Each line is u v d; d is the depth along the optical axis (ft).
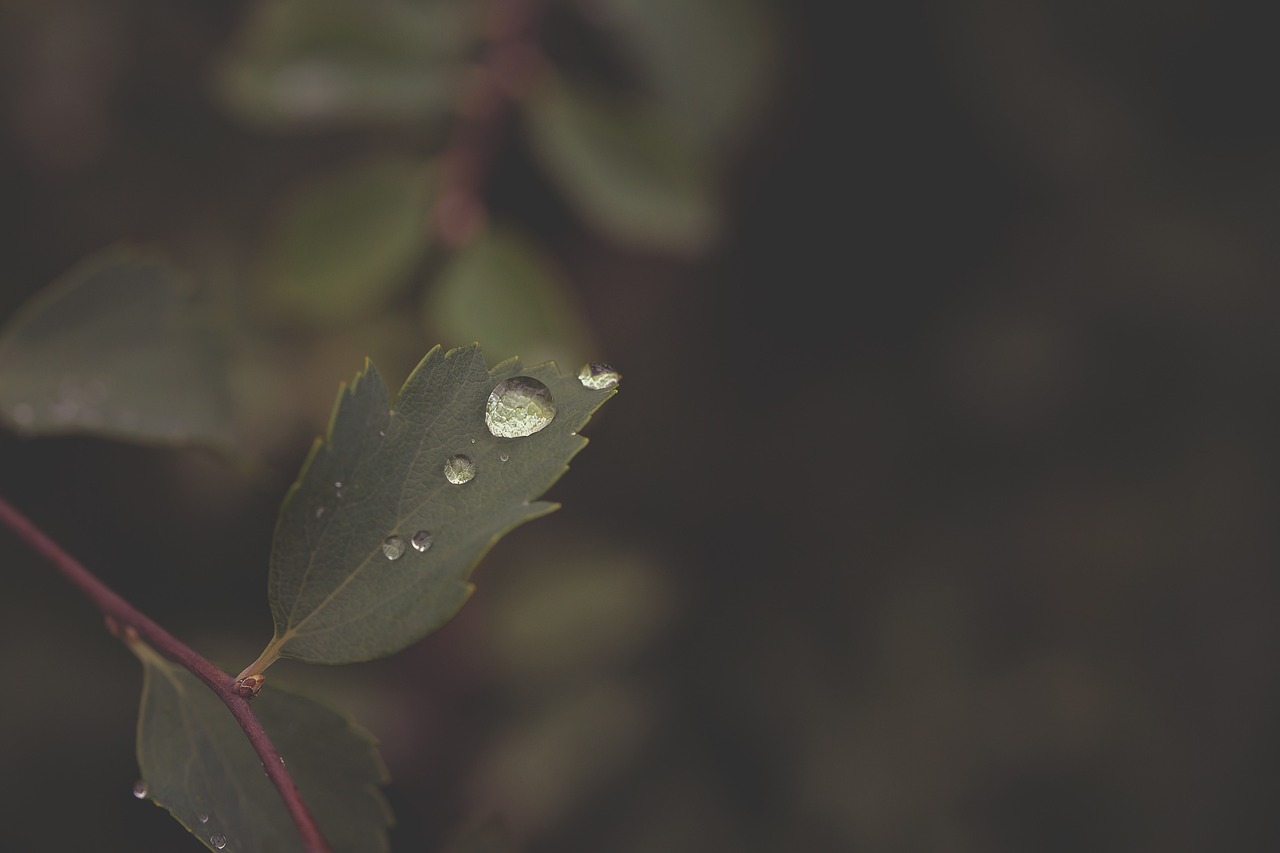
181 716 0.86
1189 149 1.47
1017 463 1.54
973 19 1.43
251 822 0.86
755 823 1.53
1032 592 1.52
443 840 1.48
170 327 0.97
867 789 1.47
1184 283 1.46
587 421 0.85
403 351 1.27
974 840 1.45
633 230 1.09
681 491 1.66
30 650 1.30
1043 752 1.48
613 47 1.31
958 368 1.53
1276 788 1.46
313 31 1.08
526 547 1.61
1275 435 1.49
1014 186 1.50
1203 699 1.48
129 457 1.36
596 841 1.51
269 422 1.25
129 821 1.30
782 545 1.63
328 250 1.07
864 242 1.58
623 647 1.57
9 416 0.94
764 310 1.62
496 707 1.55
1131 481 1.51
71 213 1.26
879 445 1.59
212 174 1.28
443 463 0.85
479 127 1.09
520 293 1.06
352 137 1.30
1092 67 1.44
